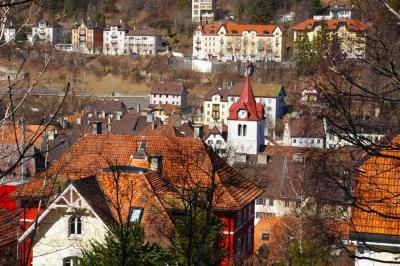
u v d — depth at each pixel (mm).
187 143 59312
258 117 145625
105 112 190250
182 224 35656
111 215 45656
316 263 43562
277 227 72875
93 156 60594
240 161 99688
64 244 44188
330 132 19781
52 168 54156
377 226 32031
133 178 48750
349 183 23578
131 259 32188
